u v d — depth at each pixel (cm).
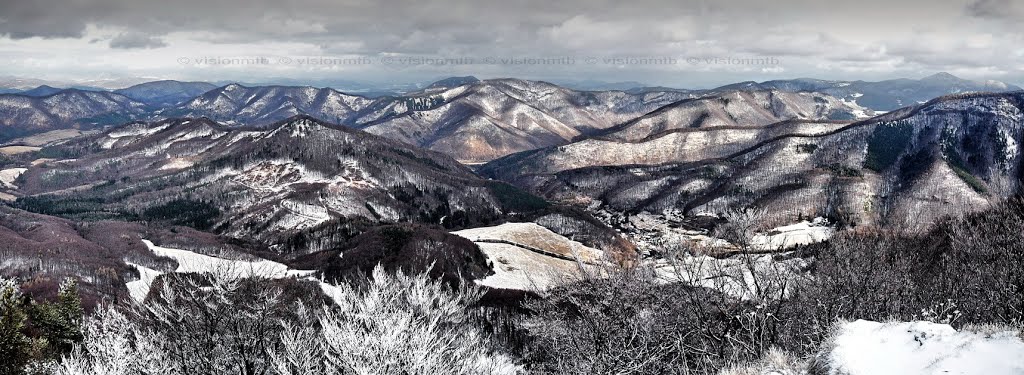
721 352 2150
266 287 2405
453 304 2108
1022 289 2516
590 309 2150
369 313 1847
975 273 2894
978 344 1303
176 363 2020
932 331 1470
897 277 2612
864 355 1467
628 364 1947
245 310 2120
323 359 1900
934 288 2838
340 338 1752
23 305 3553
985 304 2597
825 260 2556
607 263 2564
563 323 2270
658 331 2177
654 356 1988
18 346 2666
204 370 1998
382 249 11300
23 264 12406
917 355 1367
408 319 1795
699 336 2253
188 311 2067
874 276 2522
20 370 2594
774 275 2238
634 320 2145
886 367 1366
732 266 2328
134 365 2019
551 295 2475
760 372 1647
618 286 2217
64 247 14825
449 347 1881
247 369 2034
